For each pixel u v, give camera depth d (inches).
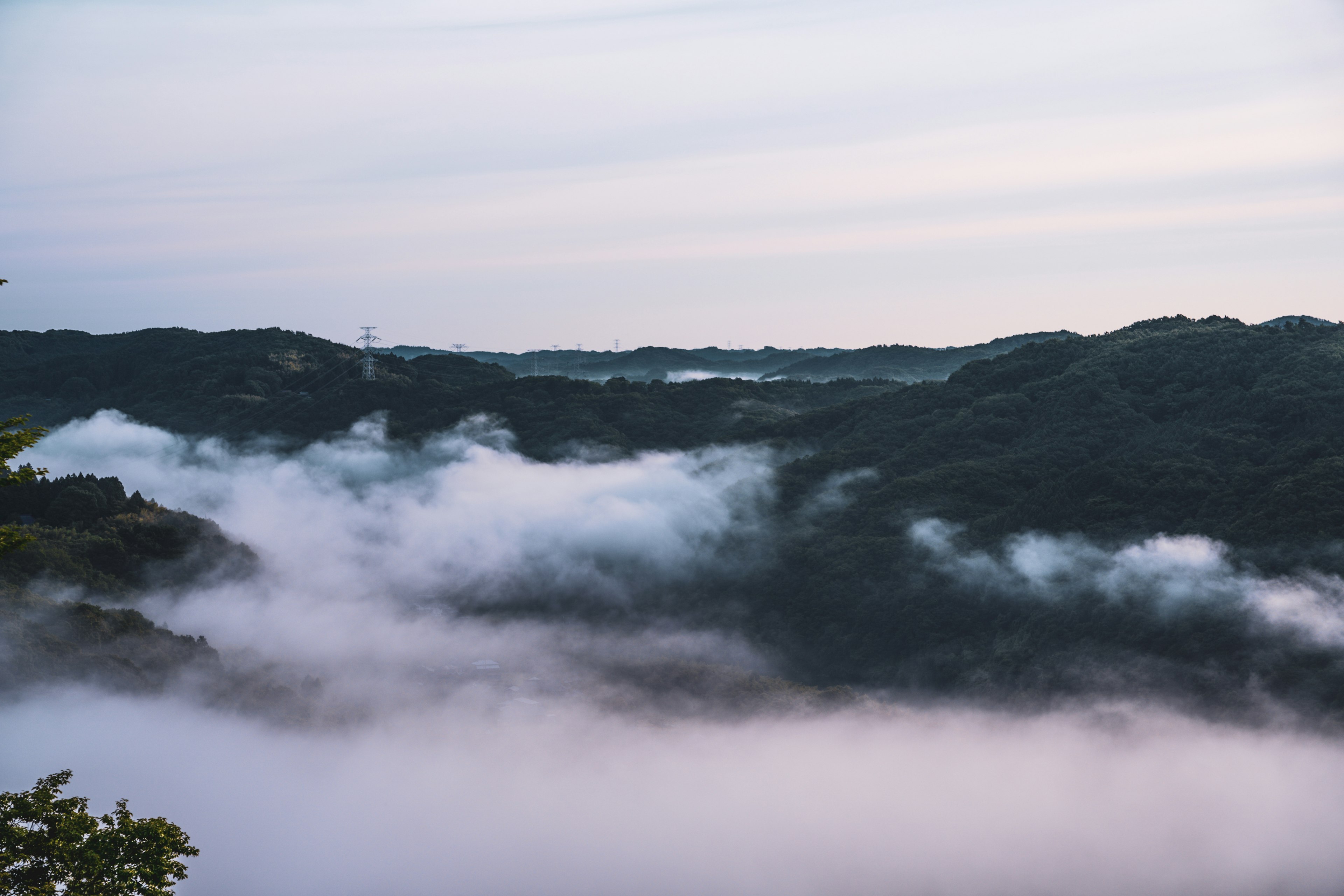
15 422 1422.2
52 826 1334.9
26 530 6131.9
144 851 1350.9
